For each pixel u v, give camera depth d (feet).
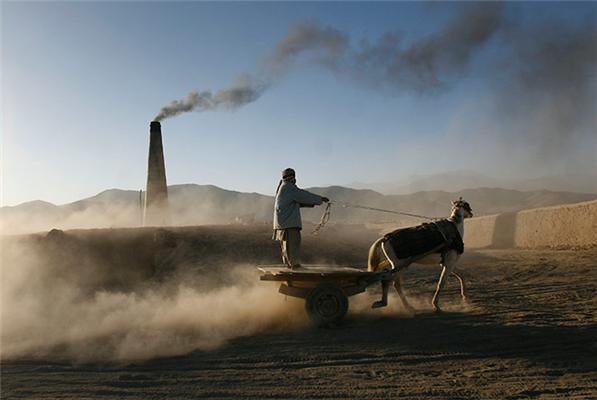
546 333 29.81
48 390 22.25
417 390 21.59
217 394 21.58
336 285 32.58
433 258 35.83
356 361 25.79
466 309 37.40
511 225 97.76
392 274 34.06
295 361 26.02
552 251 79.25
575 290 43.91
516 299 40.91
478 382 22.44
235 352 27.76
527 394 20.95
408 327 32.17
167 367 25.36
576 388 21.56
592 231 79.82
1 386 22.82
